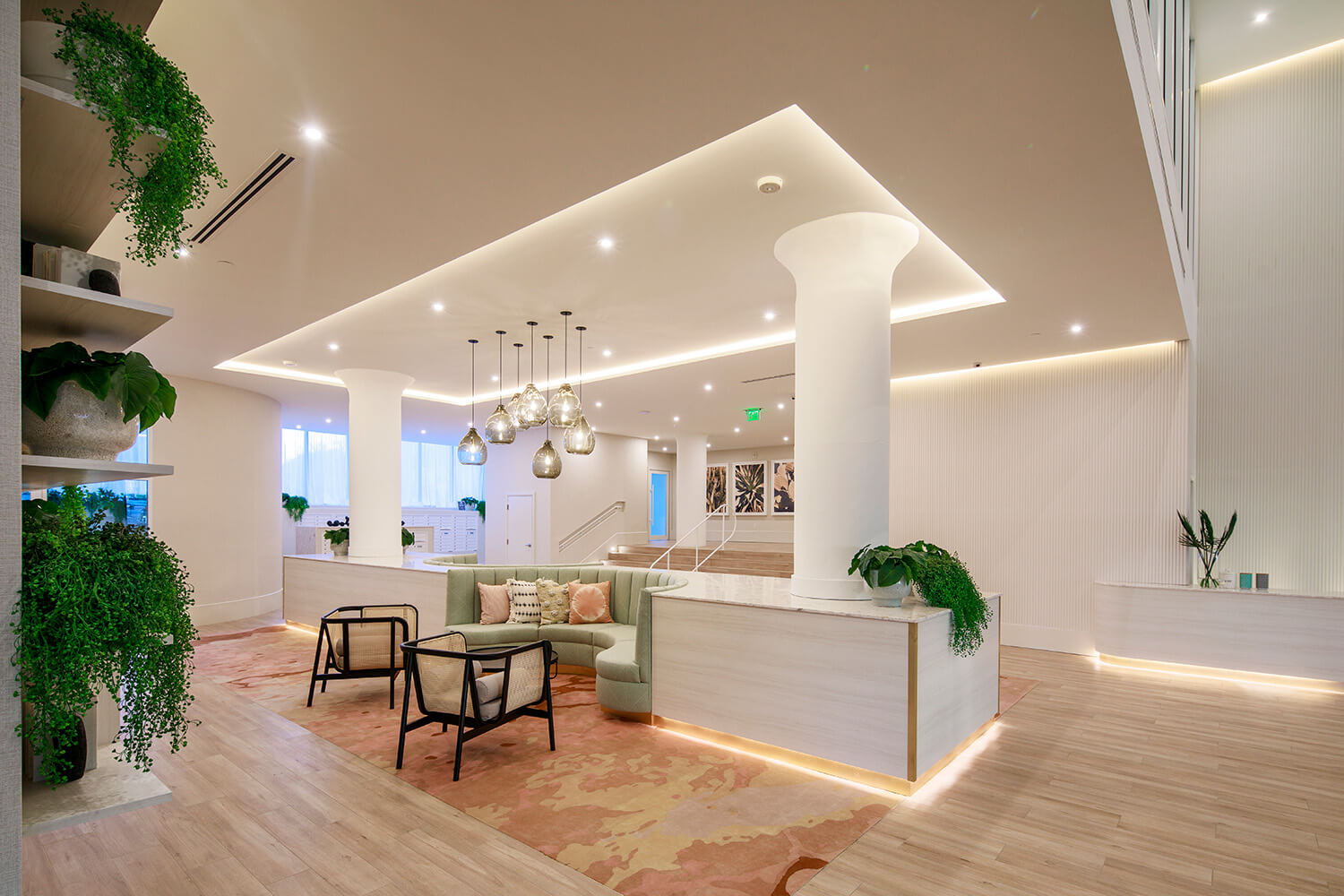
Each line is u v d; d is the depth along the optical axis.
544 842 3.22
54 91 1.41
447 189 3.68
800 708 4.18
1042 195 3.66
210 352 7.52
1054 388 7.98
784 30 2.40
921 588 4.41
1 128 1.31
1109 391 7.64
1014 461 8.20
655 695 4.95
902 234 4.47
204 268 4.84
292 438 14.95
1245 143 7.66
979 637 4.52
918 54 2.52
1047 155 3.24
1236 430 7.49
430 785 3.88
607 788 3.83
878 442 4.56
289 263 4.76
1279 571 7.21
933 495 8.73
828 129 3.05
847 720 3.99
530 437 14.22
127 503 9.04
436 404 11.27
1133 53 2.84
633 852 3.13
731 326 6.88
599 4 2.28
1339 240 7.14
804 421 4.73
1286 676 6.30
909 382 9.02
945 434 8.70
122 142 1.53
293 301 5.60
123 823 3.41
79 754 1.73
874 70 2.62
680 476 14.80
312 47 2.55
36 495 2.53
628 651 5.38
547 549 13.70
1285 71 7.52
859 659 3.96
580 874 2.94
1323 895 2.85
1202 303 7.76
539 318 6.62
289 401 11.02
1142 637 6.99
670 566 13.09
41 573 1.35
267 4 2.32
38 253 1.64
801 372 4.75
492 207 3.89
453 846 3.18
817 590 4.57
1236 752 4.51
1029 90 2.73
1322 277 7.19
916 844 3.23
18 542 1.32
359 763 4.20
